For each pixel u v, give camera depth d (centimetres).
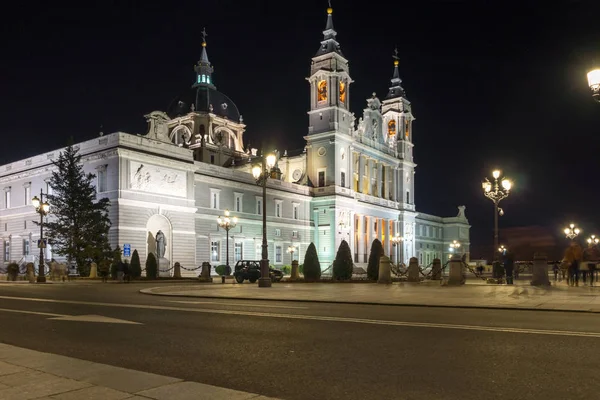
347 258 4425
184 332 1217
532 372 784
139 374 762
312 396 677
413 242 10712
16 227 6494
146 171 5631
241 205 7244
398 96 10825
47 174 6178
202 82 10588
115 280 4622
